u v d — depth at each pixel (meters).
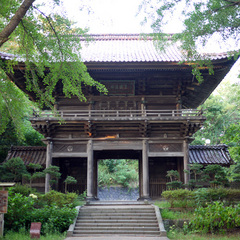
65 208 17.53
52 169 22.20
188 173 22.44
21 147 28.31
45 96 15.42
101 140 24.39
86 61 22.22
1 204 13.41
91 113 23.64
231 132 21.41
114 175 44.69
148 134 24.42
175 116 23.38
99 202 22.45
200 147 28.31
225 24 13.09
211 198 18.97
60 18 13.80
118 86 25.09
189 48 14.29
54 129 24.23
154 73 24.03
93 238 14.98
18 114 16.02
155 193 26.16
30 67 15.49
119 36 33.28
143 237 15.34
